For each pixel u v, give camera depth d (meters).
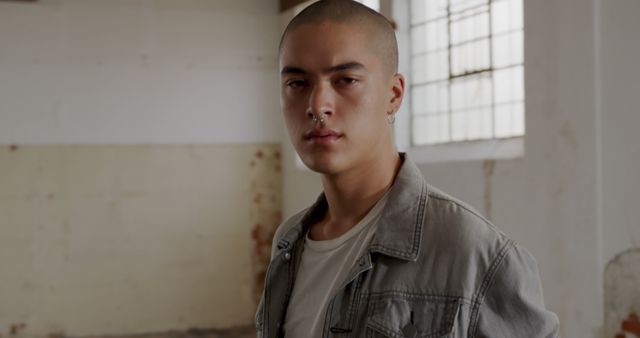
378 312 1.10
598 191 2.90
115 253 5.83
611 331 2.84
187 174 6.01
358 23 1.14
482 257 1.07
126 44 5.84
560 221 3.11
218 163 6.09
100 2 5.78
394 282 1.11
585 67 2.95
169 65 5.95
